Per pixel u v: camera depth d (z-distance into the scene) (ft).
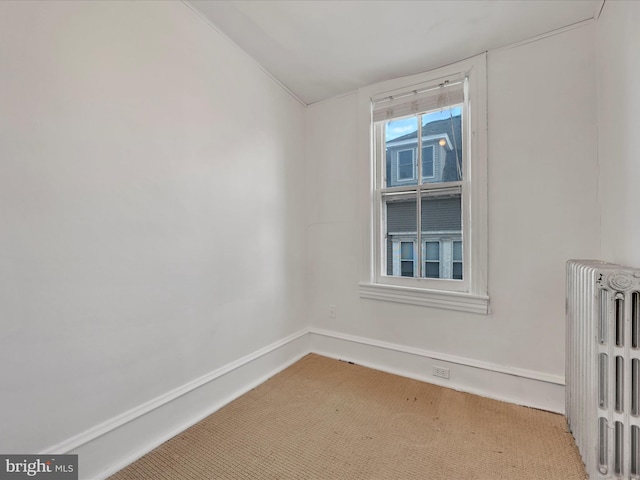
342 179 8.18
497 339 6.18
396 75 7.28
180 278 5.23
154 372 4.83
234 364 6.28
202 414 5.54
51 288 3.69
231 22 5.71
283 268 7.80
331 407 5.85
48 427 3.67
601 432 3.65
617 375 3.56
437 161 6.95
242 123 6.54
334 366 7.74
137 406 4.59
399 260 7.52
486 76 6.21
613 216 4.67
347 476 4.15
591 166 5.34
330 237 8.39
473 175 6.35
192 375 5.43
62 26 3.76
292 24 5.72
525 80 5.86
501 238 6.12
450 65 6.70
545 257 5.74
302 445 4.77
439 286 6.93
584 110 5.38
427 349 6.95
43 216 3.61
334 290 8.34
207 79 5.71
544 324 5.76
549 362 5.71
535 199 5.81
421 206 7.16
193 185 5.46
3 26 3.30
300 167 8.53
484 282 6.27
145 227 4.70
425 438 4.91
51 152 3.68
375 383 6.82
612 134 4.66
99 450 4.11
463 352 6.53
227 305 6.15
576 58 5.43
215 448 4.71
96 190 4.10
